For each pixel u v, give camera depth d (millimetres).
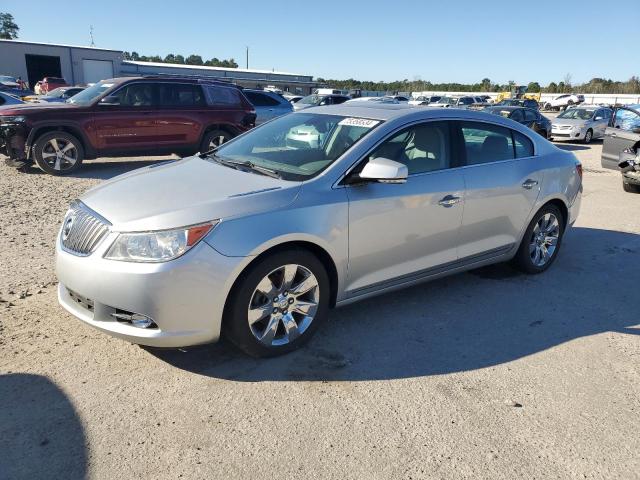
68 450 2650
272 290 3424
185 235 3082
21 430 2773
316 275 3574
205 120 11305
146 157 12977
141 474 2516
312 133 4258
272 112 16359
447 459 2688
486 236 4684
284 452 2693
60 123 9859
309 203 3488
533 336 4051
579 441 2861
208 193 3424
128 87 10531
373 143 3889
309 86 59125
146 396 3107
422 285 4988
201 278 3100
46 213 7164
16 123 9594
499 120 4883
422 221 4098
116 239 3109
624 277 5406
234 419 2938
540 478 2582
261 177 3730
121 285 3043
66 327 3863
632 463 2711
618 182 11266
